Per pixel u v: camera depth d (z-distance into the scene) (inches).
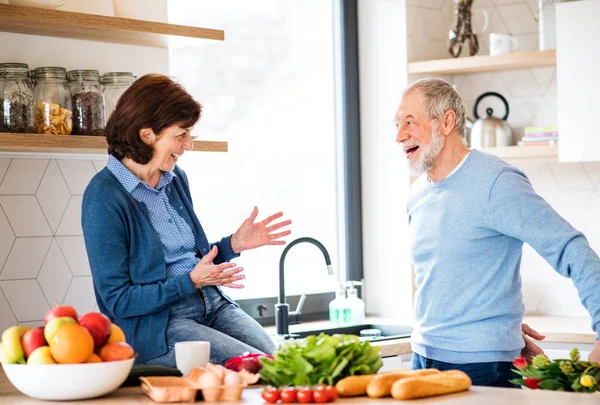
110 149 110.3
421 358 121.5
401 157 189.5
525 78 193.9
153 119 106.7
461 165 119.7
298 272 184.1
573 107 170.9
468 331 116.8
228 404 83.4
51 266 132.6
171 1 160.9
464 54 195.8
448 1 202.8
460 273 117.7
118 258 104.4
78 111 124.4
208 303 112.8
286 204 181.9
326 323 180.2
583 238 108.3
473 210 116.4
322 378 86.2
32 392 85.1
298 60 184.9
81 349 84.3
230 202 171.0
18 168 129.3
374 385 84.7
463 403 81.9
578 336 160.1
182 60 163.3
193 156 165.0
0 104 118.5
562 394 87.5
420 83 123.4
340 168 193.3
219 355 104.6
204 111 166.7
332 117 192.7
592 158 169.3
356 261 193.8
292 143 183.3
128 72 129.9
